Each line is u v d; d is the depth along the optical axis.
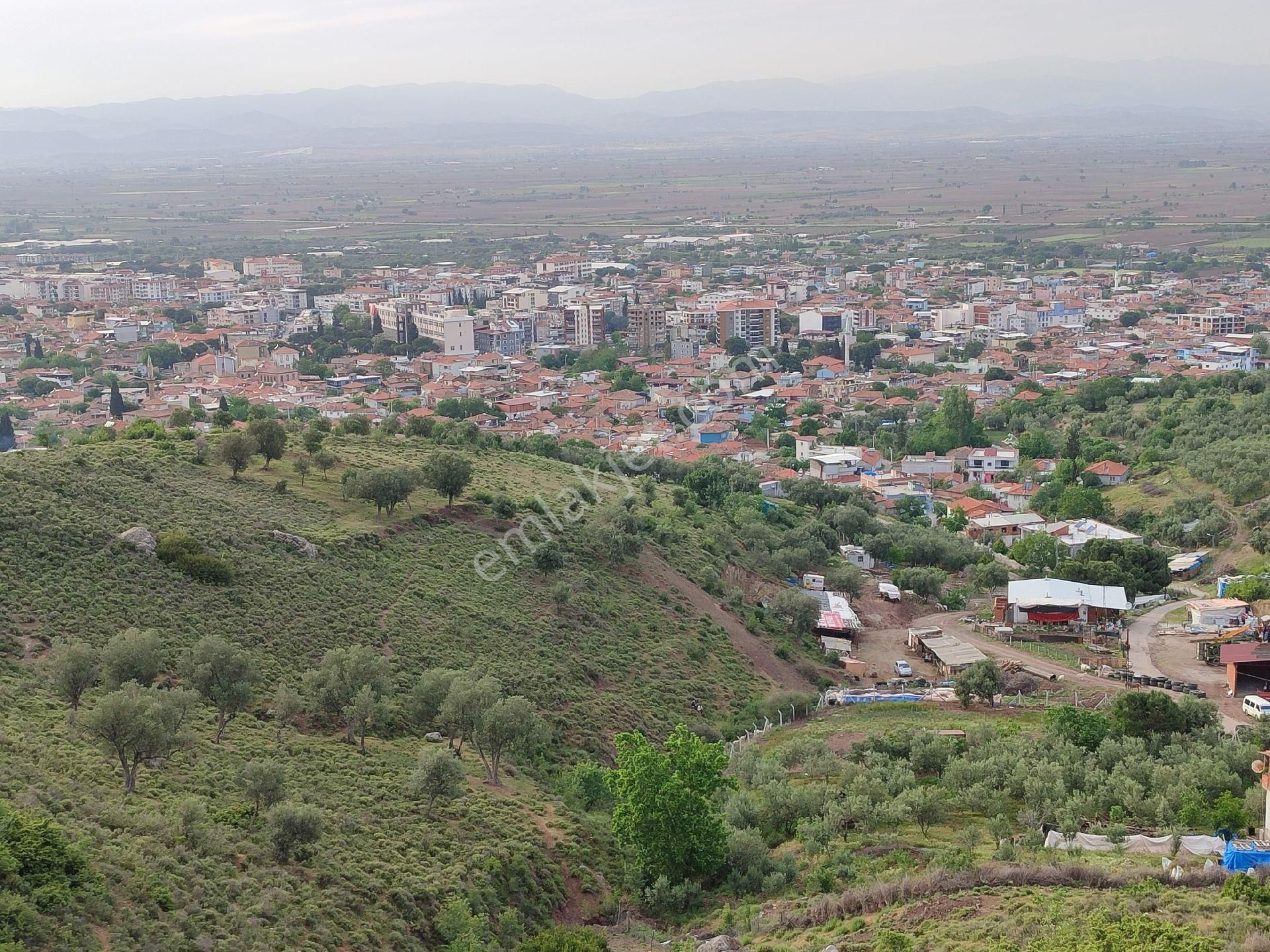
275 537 113.62
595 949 64.50
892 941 60.12
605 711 103.81
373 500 128.62
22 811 61.47
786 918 67.81
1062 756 89.00
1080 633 138.50
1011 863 69.94
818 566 164.88
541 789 87.88
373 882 67.38
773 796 84.94
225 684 83.50
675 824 77.00
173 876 60.72
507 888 72.12
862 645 140.75
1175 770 85.38
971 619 146.75
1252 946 54.50
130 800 68.12
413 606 110.44
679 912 74.25
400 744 88.38
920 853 74.88
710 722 108.25
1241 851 67.50
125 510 109.81
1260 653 117.00
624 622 121.69
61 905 54.56
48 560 96.56
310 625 101.25
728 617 134.50
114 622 91.62
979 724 104.19
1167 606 149.75
